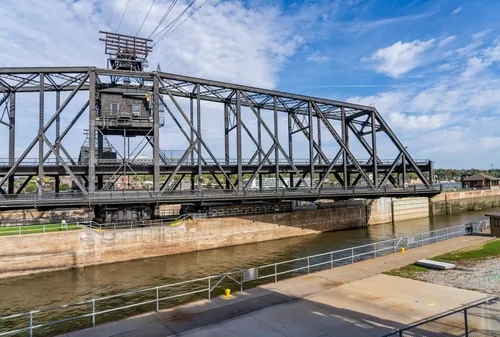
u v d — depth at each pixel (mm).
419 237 53406
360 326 13352
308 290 18266
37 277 33844
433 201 90000
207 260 41156
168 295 27578
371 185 56719
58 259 35812
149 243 42188
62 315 23891
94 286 31125
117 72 41688
